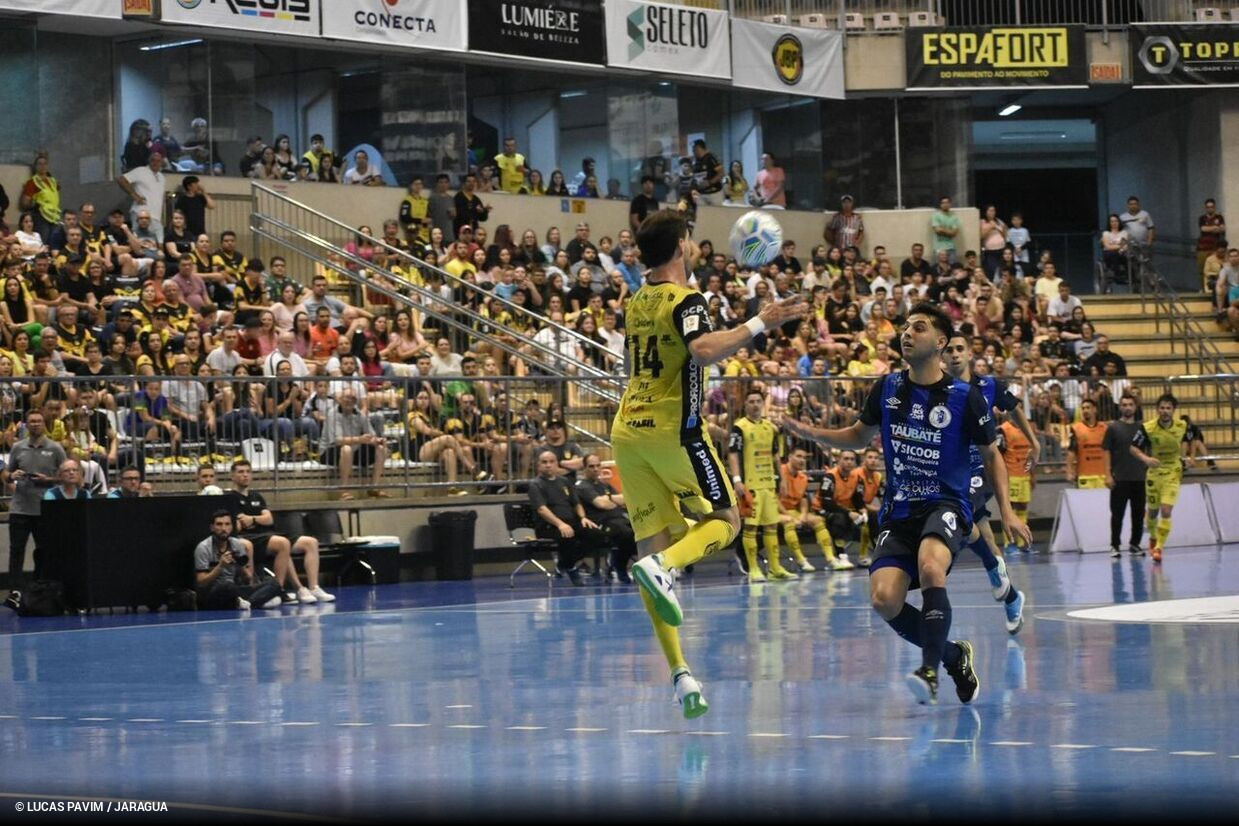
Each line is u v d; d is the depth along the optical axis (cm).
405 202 2459
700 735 627
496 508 1922
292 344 1895
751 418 1747
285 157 2433
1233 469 2423
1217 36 3058
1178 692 714
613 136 2833
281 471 1741
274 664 959
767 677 821
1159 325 2969
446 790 513
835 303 2577
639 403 668
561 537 1755
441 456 1866
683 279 679
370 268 2208
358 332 1994
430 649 1029
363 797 502
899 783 507
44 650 1098
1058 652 892
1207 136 3147
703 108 2928
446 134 2627
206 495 1534
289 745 625
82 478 1579
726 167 2941
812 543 2222
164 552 1502
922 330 697
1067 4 3112
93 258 1942
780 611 1256
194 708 754
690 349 639
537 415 1947
